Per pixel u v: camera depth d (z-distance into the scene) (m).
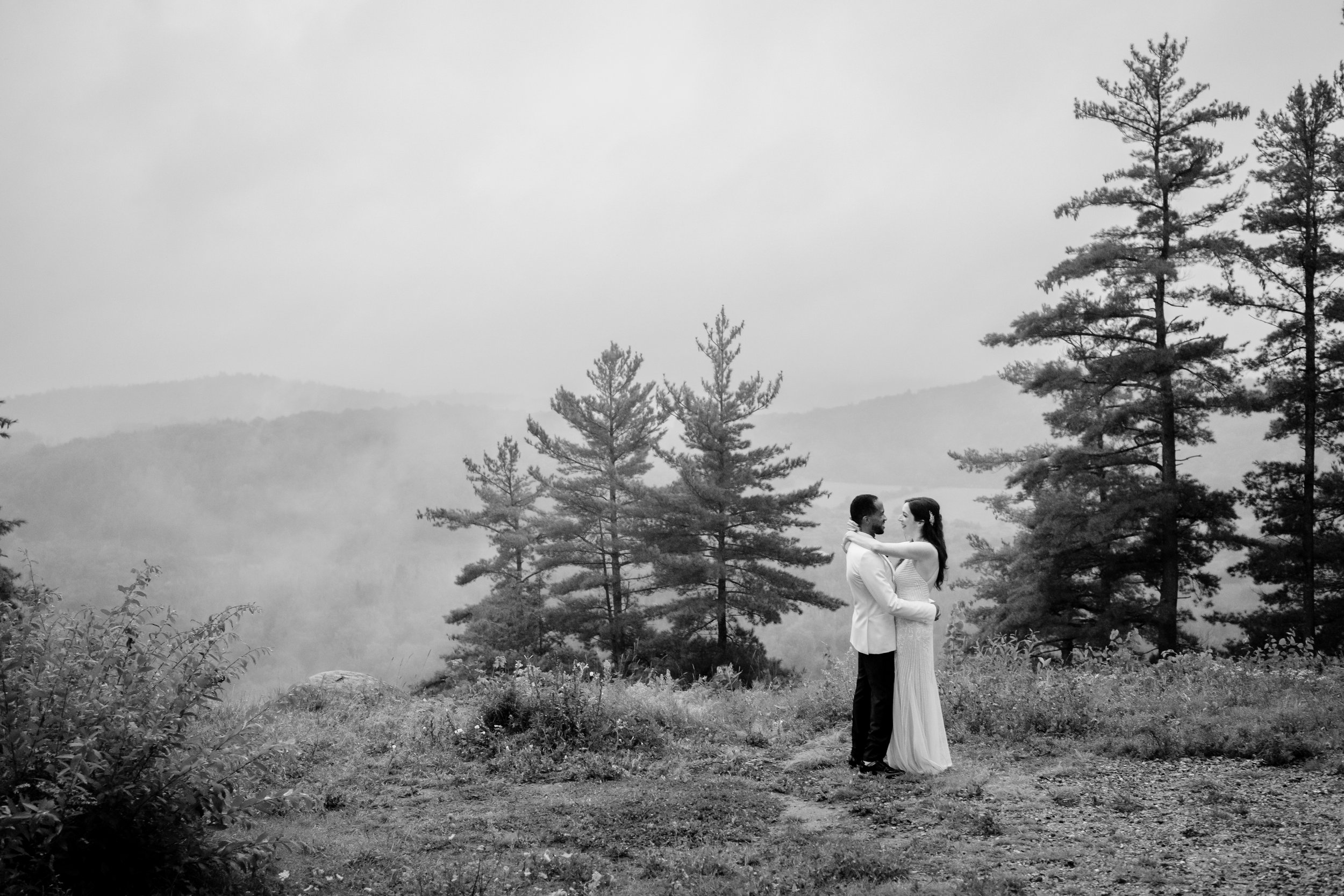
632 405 30.39
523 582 30.80
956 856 4.66
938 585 6.67
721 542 27.39
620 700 8.27
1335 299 21.95
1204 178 22.27
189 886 4.16
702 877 4.50
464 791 6.32
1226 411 22.55
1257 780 5.78
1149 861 4.44
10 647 4.04
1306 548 22.17
